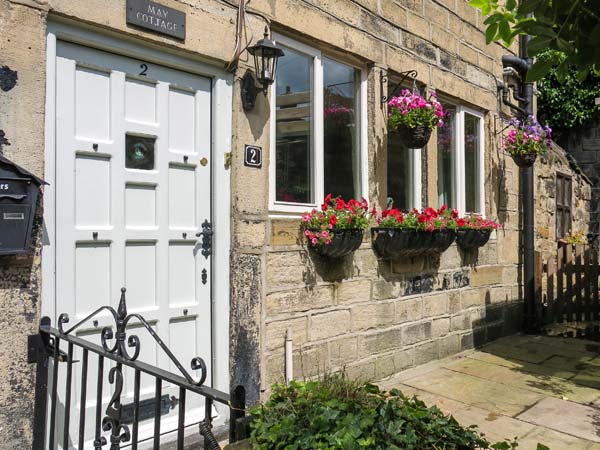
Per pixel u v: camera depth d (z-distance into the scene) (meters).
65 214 2.88
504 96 6.62
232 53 3.55
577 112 10.45
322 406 2.35
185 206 3.44
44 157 2.73
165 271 3.31
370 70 4.72
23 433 2.63
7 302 2.59
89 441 2.96
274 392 2.61
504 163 6.78
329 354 4.22
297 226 4.00
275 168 4.00
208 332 3.52
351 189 4.69
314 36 4.14
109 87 3.09
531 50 2.07
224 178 3.59
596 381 4.81
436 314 5.41
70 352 2.43
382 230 4.55
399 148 5.14
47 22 2.77
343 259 4.35
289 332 3.90
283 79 4.09
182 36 3.27
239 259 3.58
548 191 8.07
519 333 6.88
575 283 7.42
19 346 2.62
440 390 4.53
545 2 2.01
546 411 4.05
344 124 4.65
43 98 2.71
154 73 3.29
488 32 2.29
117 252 3.09
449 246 5.36
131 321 3.13
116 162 3.10
